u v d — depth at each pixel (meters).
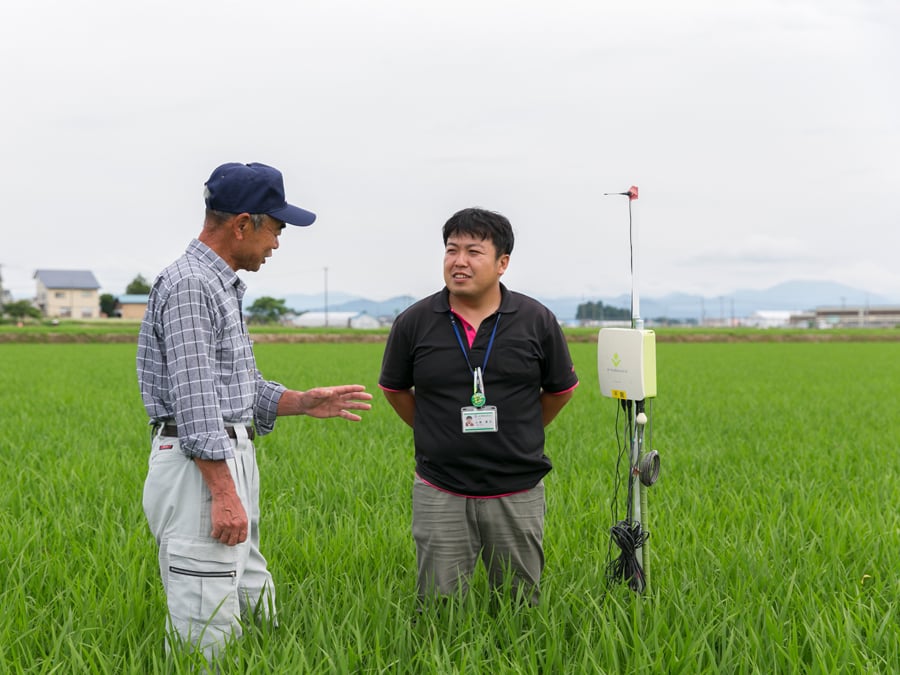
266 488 5.68
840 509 4.92
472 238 2.96
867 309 139.25
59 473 5.84
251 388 2.82
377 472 6.16
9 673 2.64
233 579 2.75
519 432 3.11
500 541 3.21
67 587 3.43
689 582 3.51
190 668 2.61
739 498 5.12
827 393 13.90
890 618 3.08
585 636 2.85
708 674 2.64
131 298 105.94
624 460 6.72
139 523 4.52
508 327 3.07
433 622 3.06
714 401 12.28
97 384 15.12
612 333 3.32
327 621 3.05
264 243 2.79
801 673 2.73
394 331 3.21
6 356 27.70
